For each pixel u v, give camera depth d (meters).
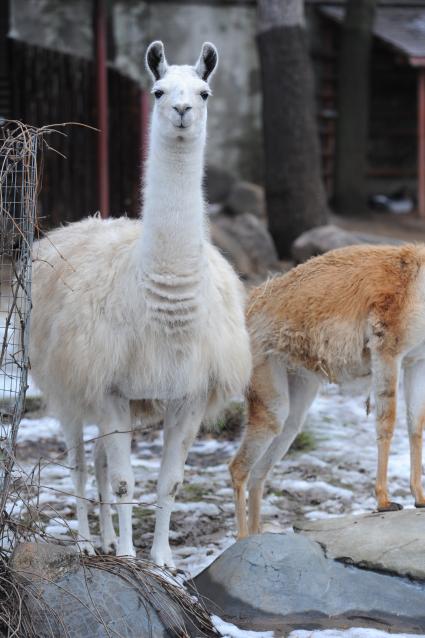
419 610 5.41
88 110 18.38
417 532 5.78
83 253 6.22
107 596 5.12
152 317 5.60
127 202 19.14
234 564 5.63
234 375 6.02
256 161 25.33
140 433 9.66
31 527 5.43
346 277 6.79
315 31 25.89
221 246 16.56
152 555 6.00
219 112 25.06
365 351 6.73
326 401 10.80
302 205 17.41
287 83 17.27
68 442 6.54
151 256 5.57
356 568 5.62
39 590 5.02
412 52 22.73
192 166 5.47
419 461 6.70
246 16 24.94
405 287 6.59
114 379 5.78
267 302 7.00
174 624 5.13
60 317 5.96
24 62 17.97
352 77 23.59
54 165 18.06
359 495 7.91
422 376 6.77
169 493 6.00
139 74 24.41
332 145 25.89
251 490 7.02
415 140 26.86
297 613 5.39
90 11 23.00
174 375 5.71
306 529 6.12
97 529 7.23
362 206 24.08
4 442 5.62
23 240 5.20
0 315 6.78
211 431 9.63
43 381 6.36
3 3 21.59
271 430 6.81
